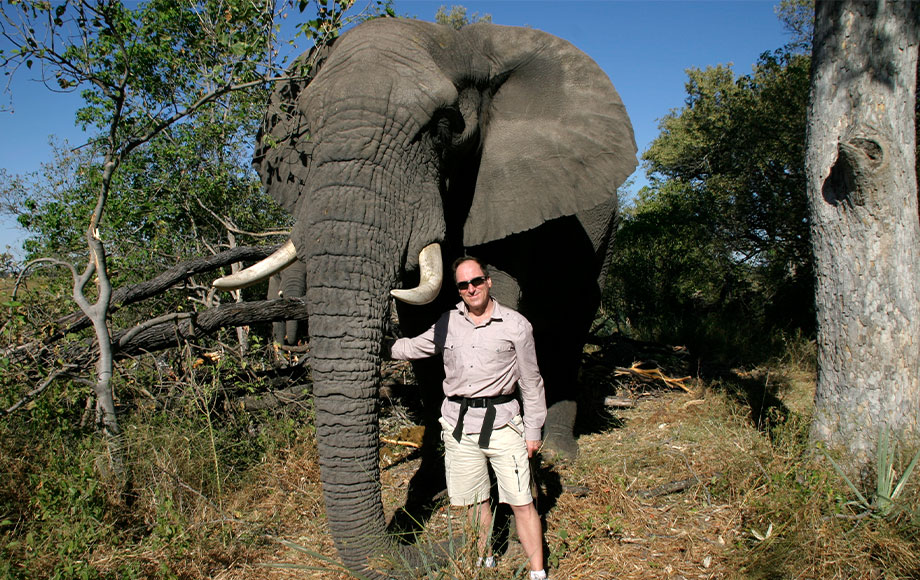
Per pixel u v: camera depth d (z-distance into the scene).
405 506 4.71
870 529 3.76
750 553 3.71
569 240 5.98
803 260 13.38
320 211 3.47
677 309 13.80
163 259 8.10
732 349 10.80
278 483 5.01
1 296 5.30
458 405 3.54
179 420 5.02
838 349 4.54
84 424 4.79
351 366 3.31
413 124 3.75
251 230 9.38
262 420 5.89
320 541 4.30
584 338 6.84
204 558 3.93
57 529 3.74
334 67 3.87
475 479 3.57
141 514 4.23
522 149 4.61
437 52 4.18
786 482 4.19
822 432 4.64
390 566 3.28
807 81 13.02
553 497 4.79
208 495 4.71
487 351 3.43
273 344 7.56
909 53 4.28
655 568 3.81
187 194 8.50
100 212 4.75
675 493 4.80
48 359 5.06
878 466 3.94
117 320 7.04
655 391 8.01
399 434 6.21
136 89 6.05
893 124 4.29
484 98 4.57
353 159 3.55
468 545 3.43
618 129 4.74
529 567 3.73
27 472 4.28
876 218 4.30
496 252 4.92
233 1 5.03
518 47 4.65
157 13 6.15
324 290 3.37
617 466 5.41
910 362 4.34
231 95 7.26
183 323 5.46
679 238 14.36
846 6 4.37
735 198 14.86
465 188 4.65
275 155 4.68
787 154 13.43
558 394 6.30
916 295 4.34
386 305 3.53
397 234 3.61
